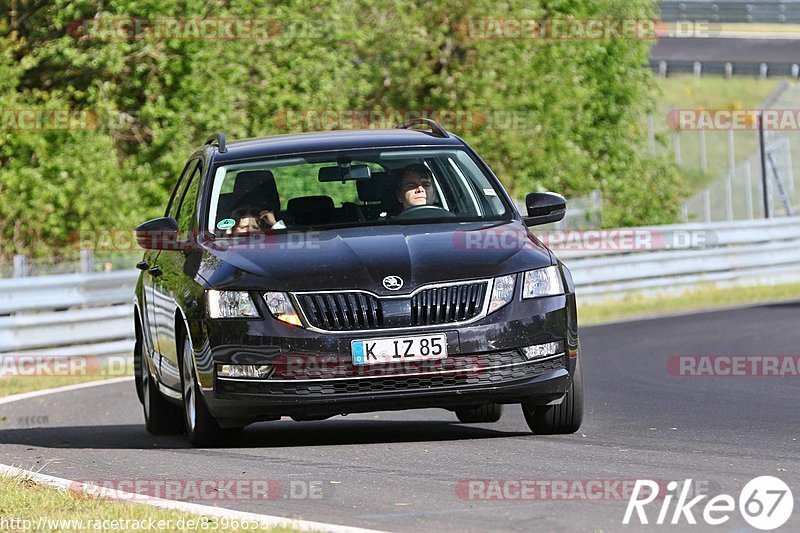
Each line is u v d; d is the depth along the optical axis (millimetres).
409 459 24844
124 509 19891
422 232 28000
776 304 68188
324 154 30781
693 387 38375
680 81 175875
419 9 90125
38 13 73625
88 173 69438
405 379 25875
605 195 103000
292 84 78375
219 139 31906
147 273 33875
